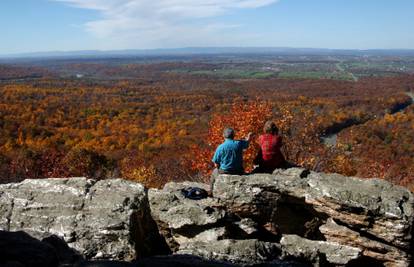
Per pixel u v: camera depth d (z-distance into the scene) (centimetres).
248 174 907
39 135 7581
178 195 905
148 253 790
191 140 6944
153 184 2916
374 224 746
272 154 922
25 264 442
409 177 2492
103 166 3609
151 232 834
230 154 909
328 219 818
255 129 2050
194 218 811
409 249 728
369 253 752
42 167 3266
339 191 775
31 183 861
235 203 862
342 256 741
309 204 826
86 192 823
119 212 762
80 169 3384
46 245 488
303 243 775
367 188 788
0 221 772
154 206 871
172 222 823
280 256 729
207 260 559
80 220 755
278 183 843
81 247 720
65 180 867
